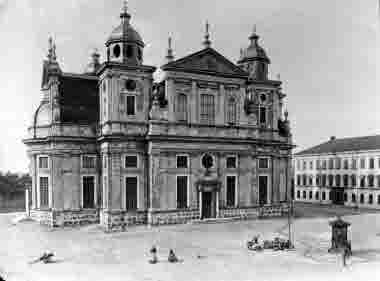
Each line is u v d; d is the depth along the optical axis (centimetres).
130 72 4219
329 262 2770
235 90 4653
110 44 4334
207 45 4528
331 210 6012
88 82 4747
